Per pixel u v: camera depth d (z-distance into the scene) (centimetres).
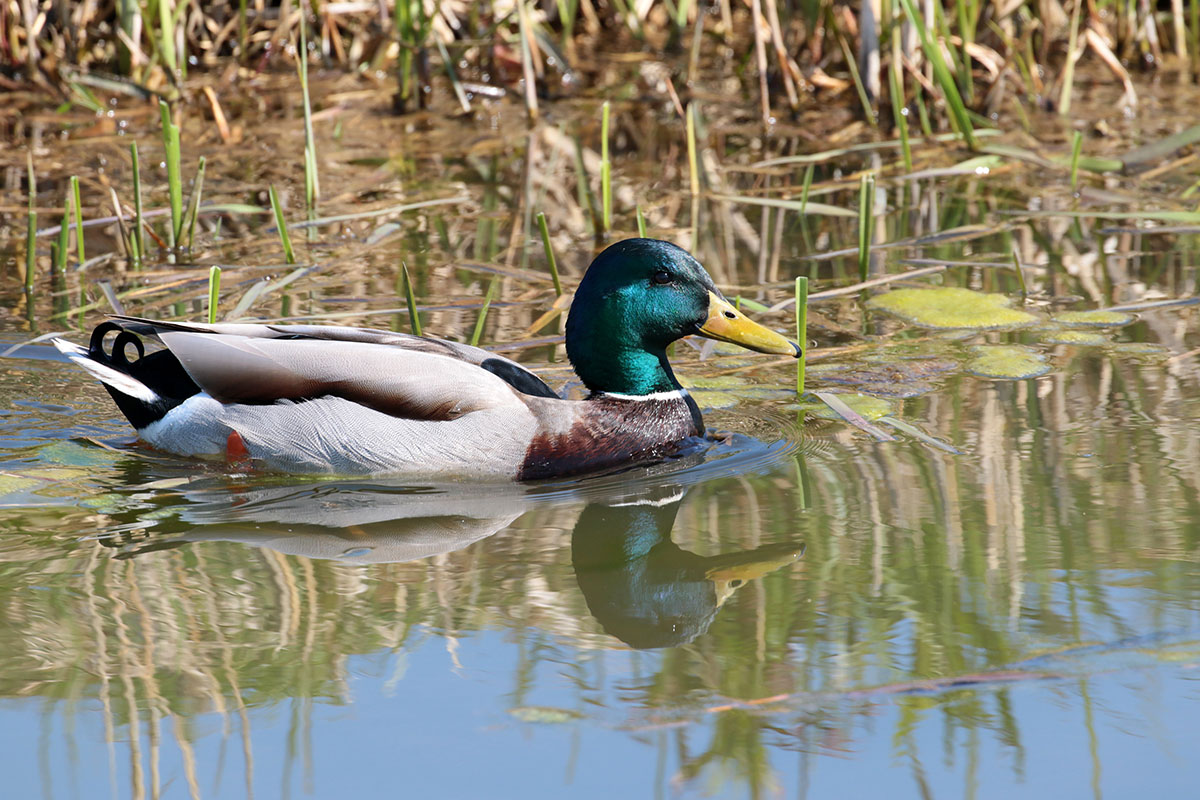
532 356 1270
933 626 787
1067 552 871
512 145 2025
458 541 930
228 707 715
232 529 946
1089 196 1756
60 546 911
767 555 891
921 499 965
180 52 2159
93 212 1681
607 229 1605
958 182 1869
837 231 1667
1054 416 1106
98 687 732
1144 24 2323
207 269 1500
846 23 2234
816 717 705
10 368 1234
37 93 2105
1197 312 1347
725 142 2050
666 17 2533
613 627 804
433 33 2244
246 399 1046
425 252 1575
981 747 679
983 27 2208
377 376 1034
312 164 1694
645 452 1089
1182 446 1034
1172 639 762
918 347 1281
